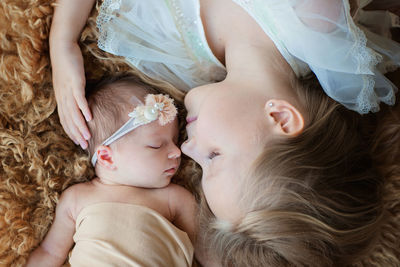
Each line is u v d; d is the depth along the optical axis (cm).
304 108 98
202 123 96
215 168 94
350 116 104
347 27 93
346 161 96
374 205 95
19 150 113
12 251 110
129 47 112
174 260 108
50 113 116
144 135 110
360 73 93
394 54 106
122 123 109
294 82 101
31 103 114
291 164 88
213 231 102
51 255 114
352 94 98
